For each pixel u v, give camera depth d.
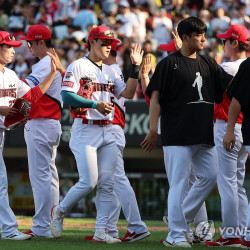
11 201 41.81
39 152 21.58
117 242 19.86
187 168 18.44
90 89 19.50
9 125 19.69
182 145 18.34
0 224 20.22
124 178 21.23
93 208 38.91
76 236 22.66
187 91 18.48
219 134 20.31
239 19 54.09
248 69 18.16
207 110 18.62
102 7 55.88
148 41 48.06
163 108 18.88
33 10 56.50
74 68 19.34
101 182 19.75
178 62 18.59
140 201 40.09
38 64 21.78
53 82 21.70
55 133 21.84
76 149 19.47
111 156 19.77
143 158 43.72
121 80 20.25
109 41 19.62
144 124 40.53
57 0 56.25
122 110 21.77
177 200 18.30
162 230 27.52
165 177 39.84
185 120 18.39
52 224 20.02
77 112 19.33
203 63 18.94
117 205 21.81
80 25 53.78
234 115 18.52
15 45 20.34
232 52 21.16
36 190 21.61
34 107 21.53
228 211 19.83
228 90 18.59
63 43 53.62
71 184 39.97
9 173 41.94
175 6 55.91
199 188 19.02
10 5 56.75
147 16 54.47
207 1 56.12
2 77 20.30
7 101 20.42
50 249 17.31
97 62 19.86
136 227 20.92
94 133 19.44
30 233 21.62
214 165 18.84
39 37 22.22
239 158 21.05
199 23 18.45
